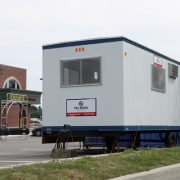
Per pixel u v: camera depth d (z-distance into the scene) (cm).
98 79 1641
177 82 2117
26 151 2036
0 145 2622
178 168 1251
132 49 1672
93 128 1639
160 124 1902
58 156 1611
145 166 1216
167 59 2005
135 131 1689
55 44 1723
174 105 2069
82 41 1678
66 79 1697
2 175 933
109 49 1628
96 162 1180
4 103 4559
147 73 1792
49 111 1720
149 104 1802
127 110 1622
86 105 1653
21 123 4869
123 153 1418
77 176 998
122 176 1062
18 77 5328
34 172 977
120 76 1605
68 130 1645
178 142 2147
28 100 5025
